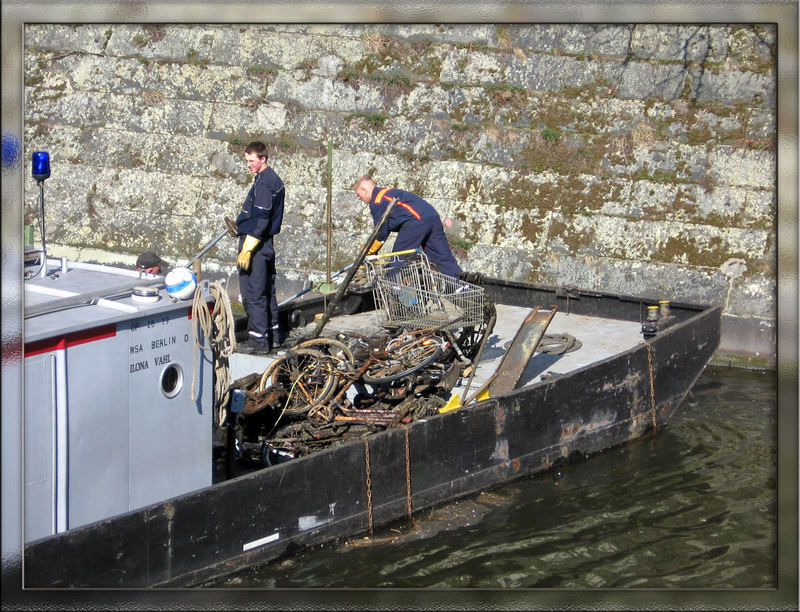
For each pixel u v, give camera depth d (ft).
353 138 58.59
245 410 32.37
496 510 33.68
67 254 63.77
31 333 23.32
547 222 54.95
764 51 51.80
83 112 63.87
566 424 37.14
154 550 25.91
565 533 32.24
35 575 23.61
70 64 64.18
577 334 45.83
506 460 35.19
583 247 54.19
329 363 34.55
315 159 59.11
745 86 52.03
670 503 34.47
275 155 59.77
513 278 55.21
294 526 29.27
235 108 60.75
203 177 61.21
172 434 27.53
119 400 25.77
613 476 36.65
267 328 40.60
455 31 57.31
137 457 26.53
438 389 36.91
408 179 57.47
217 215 60.75
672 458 38.40
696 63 53.01
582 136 54.85
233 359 40.01
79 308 25.66
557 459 37.01
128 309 25.66
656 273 52.75
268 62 60.34
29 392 23.59
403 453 31.91
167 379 27.30
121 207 62.85
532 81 56.03
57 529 24.64
